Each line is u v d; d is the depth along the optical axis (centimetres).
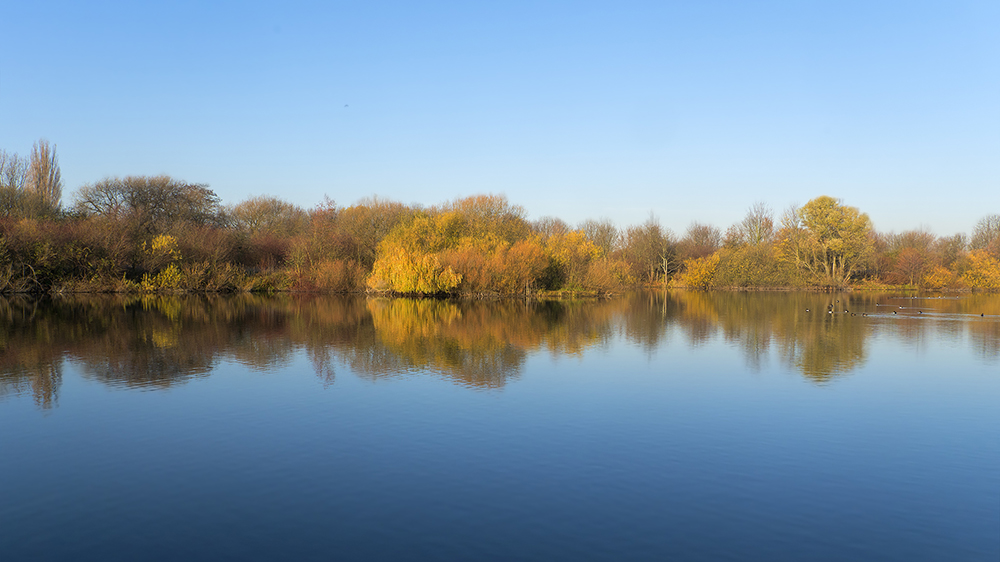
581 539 705
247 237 6469
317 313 3328
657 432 1119
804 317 3494
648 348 2147
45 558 650
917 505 814
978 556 679
